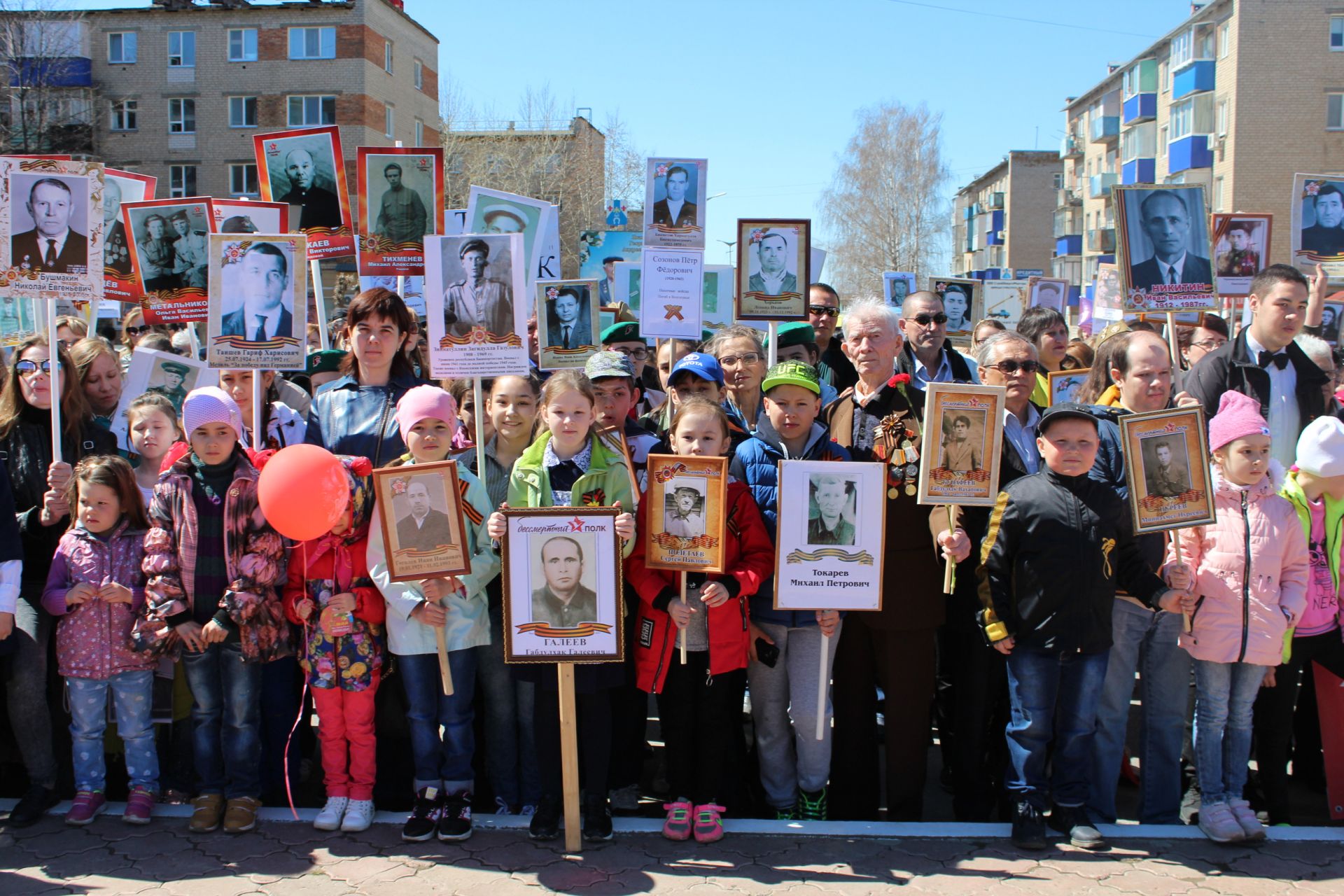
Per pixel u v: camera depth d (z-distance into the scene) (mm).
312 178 6500
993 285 14234
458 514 4098
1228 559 4348
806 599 4262
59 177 4973
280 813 4527
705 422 4312
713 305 9914
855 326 4801
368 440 4707
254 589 4270
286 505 4000
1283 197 36219
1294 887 3949
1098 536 4230
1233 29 36500
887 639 4594
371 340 4797
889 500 4562
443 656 4164
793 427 4465
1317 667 4688
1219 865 4125
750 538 4426
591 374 4887
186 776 4781
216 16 39625
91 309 6281
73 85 39312
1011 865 4117
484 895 3848
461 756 4348
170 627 4309
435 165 6363
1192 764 4996
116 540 4430
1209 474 4230
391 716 4613
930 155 52688
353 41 39344
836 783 4758
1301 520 4543
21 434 4797
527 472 4383
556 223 8258
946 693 5336
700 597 4410
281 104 39750
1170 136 41594
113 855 4133
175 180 40562
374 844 4246
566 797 4152
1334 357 6105
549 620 4113
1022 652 4312
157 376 5664
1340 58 35719
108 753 4898
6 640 4340
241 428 4445
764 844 4285
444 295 4742
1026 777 4309
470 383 5668
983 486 4309
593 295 6727
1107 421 4582
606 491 4391
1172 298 5945
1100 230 52969
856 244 53625
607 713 4355
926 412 4297
